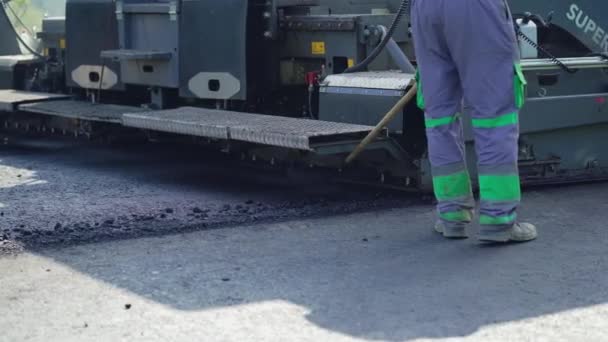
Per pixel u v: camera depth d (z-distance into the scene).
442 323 4.21
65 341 4.07
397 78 6.82
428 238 5.76
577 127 7.24
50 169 8.59
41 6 11.57
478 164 5.57
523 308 4.39
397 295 4.62
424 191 6.85
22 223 6.34
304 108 8.34
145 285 4.84
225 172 8.28
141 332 4.16
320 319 4.28
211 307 4.47
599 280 4.81
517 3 7.65
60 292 4.75
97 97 9.75
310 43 7.91
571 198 6.93
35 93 10.39
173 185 7.68
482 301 4.50
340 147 6.49
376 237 5.80
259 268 5.12
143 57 8.42
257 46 8.25
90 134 9.26
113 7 9.25
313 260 5.28
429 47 5.64
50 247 5.65
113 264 5.25
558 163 7.20
